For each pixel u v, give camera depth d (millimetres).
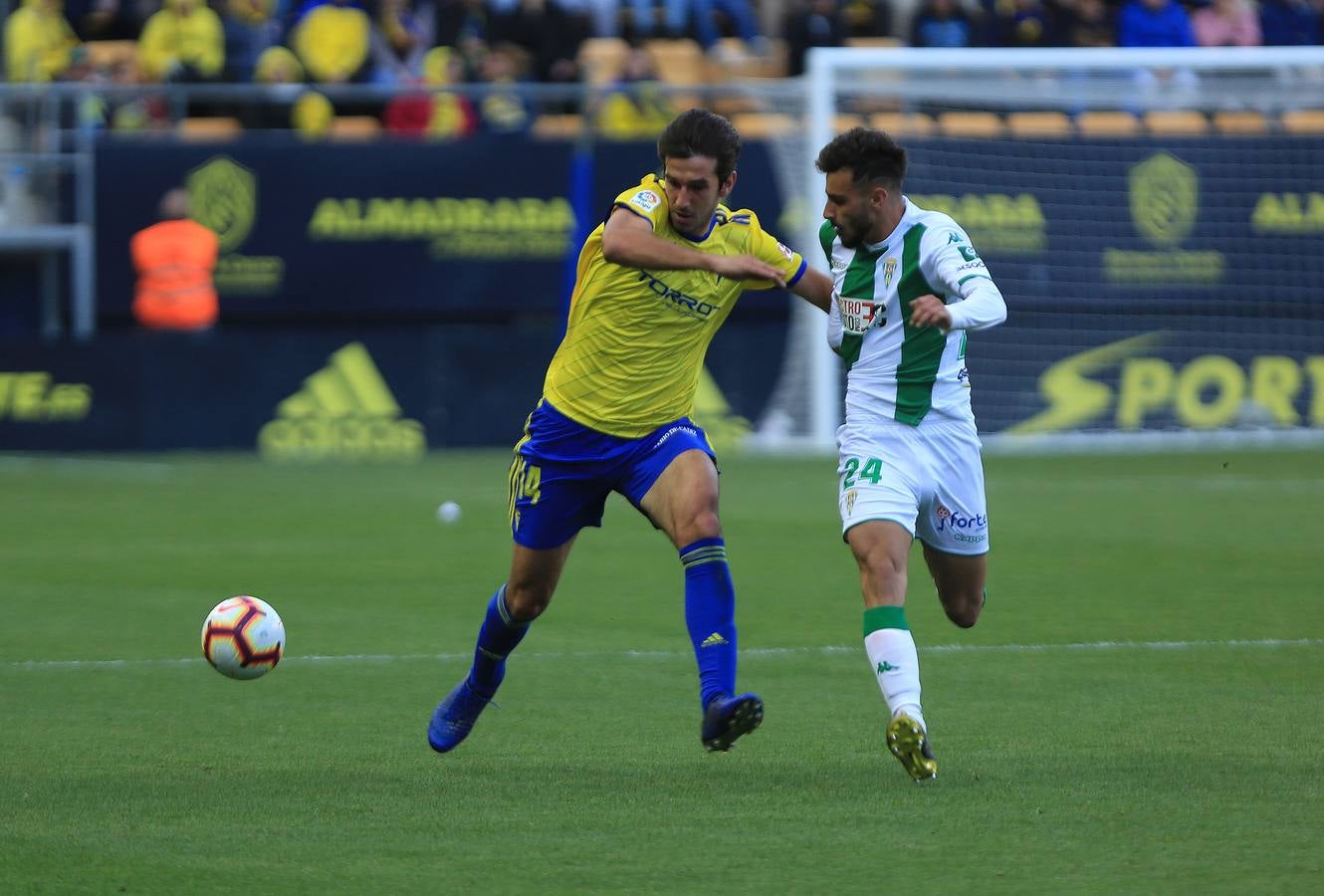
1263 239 65125
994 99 65000
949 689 23609
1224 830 16188
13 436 61312
